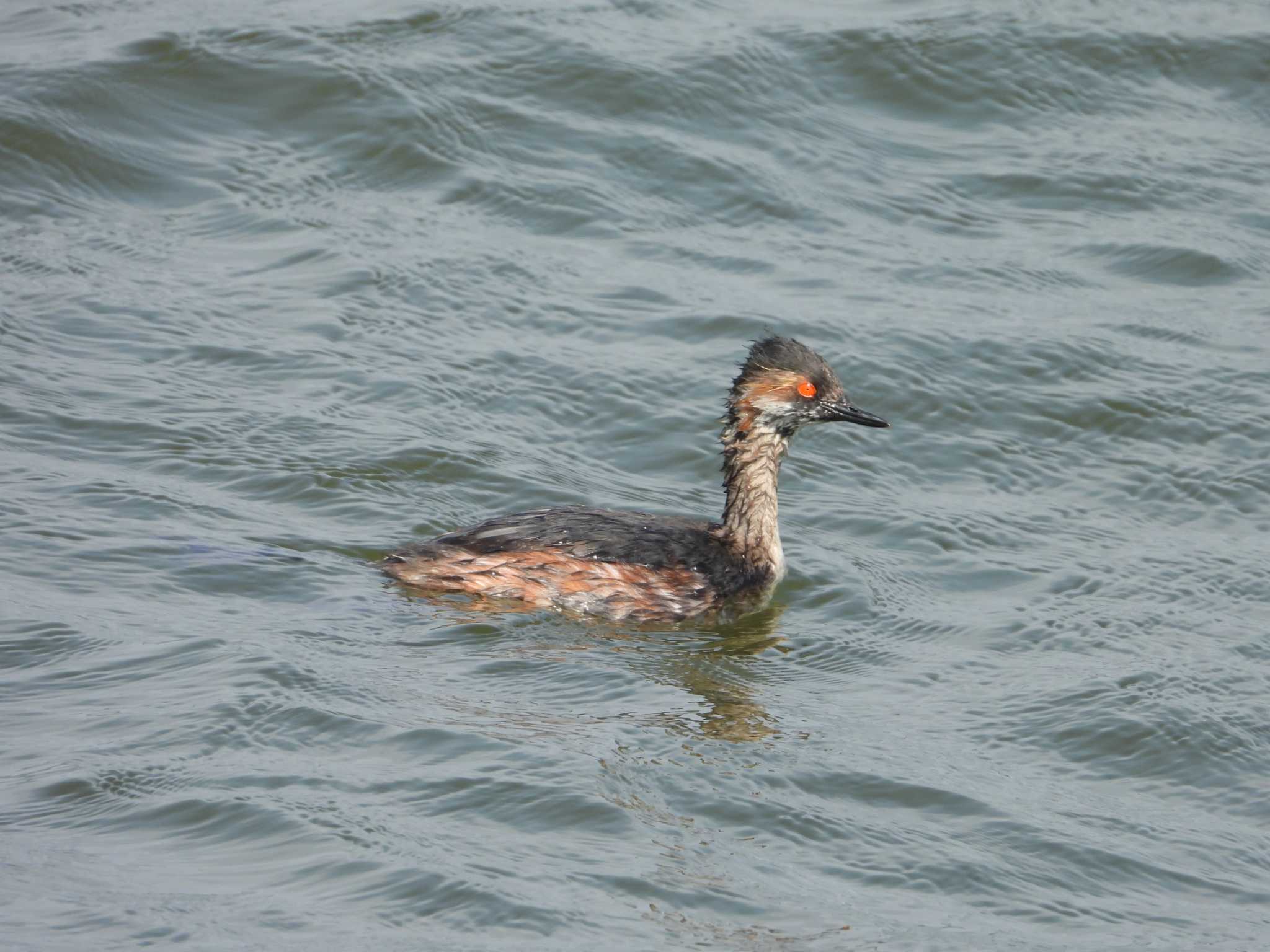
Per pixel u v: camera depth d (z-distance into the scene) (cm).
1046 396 1831
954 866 1068
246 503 1545
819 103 2336
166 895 956
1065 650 1399
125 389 1709
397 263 1983
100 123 2175
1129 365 1877
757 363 1547
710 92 2309
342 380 1769
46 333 1795
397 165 2170
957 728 1261
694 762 1167
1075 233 2127
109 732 1138
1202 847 1120
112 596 1348
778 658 1386
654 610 1452
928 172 2227
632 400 1788
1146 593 1507
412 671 1282
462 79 2295
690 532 1533
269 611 1359
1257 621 1459
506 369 1816
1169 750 1239
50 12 2439
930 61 2403
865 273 2023
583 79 2311
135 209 2069
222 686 1204
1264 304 1997
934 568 1560
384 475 1616
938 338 1897
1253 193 2205
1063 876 1069
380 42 2366
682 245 2066
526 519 1495
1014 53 2425
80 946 901
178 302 1880
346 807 1062
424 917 951
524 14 2453
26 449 1583
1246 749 1246
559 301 1941
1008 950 978
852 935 979
